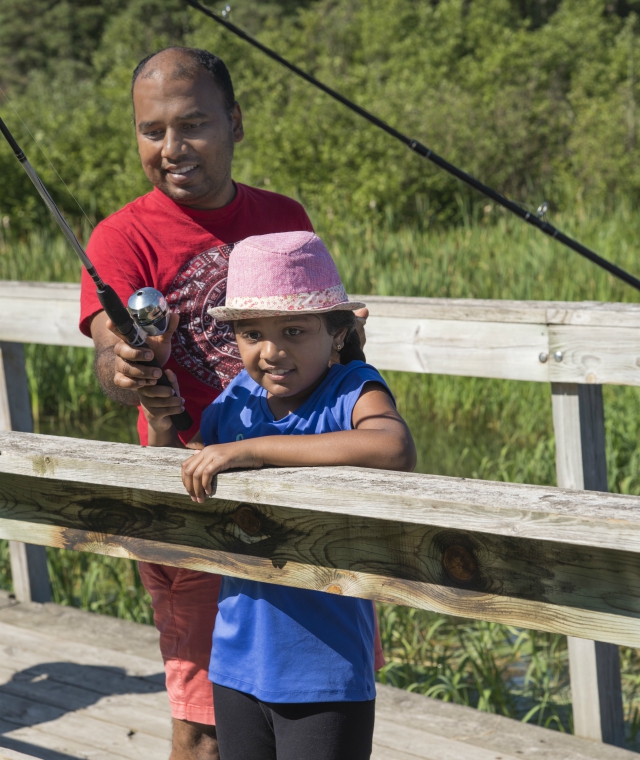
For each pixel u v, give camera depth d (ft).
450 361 9.64
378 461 5.37
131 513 5.88
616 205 41.50
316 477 4.98
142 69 7.05
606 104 51.98
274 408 6.24
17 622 11.78
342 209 44.21
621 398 20.34
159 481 5.40
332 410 5.90
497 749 8.87
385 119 47.57
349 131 47.57
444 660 12.04
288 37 71.41
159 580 7.01
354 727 5.74
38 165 54.95
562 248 28.55
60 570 14.39
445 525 4.54
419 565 4.98
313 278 5.79
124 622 11.76
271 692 5.68
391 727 9.30
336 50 70.59
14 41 134.92
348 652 5.72
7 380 11.93
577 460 9.12
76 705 9.87
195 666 7.00
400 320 9.90
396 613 13.37
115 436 25.02
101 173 56.54
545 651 12.76
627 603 4.43
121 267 6.95
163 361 6.35
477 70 56.24
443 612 4.94
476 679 11.23
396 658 12.53
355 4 73.41
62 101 73.77
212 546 5.63
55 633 11.48
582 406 9.09
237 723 5.93
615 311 8.60
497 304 9.42
